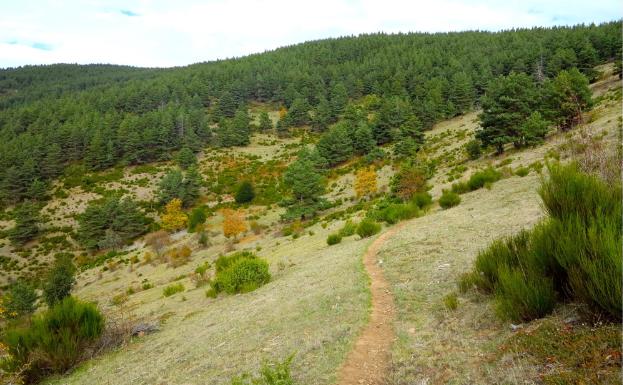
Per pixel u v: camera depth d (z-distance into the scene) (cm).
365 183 5459
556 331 365
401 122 8375
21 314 3005
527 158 2900
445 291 654
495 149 4722
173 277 3275
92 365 904
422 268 845
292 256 2050
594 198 505
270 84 15012
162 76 18100
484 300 543
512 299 441
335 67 15688
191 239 5422
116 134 9412
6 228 6675
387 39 19900
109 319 1205
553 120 3978
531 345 357
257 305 980
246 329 766
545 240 470
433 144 7312
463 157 5403
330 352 524
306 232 3541
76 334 968
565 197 536
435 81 10712
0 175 7912
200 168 8538
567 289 417
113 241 5903
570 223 442
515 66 9769
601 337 318
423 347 469
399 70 13000
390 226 1819
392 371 439
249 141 10106
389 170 6600
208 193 7512
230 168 8450
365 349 514
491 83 8162
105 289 3697
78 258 5766
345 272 1008
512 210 1201
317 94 12975
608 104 4269
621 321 336
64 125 9725
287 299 921
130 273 4306
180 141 9531
